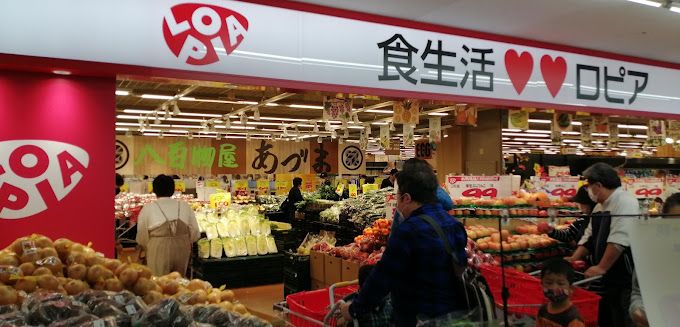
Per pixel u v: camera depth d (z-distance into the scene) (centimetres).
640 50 657
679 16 524
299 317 278
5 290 212
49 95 385
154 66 404
